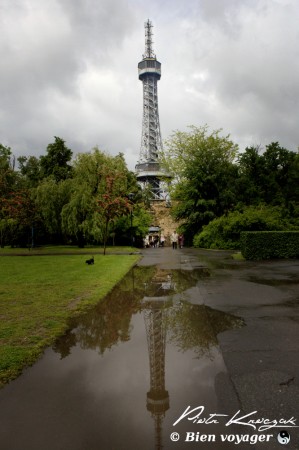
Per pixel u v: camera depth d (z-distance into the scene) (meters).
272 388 3.50
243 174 45.72
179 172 44.47
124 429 2.83
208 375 3.90
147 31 134.00
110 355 4.62
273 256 18.59
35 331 5.61
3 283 10.80
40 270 14.69
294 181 45.88
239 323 6.04
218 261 18.31
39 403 3.28
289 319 6.21
